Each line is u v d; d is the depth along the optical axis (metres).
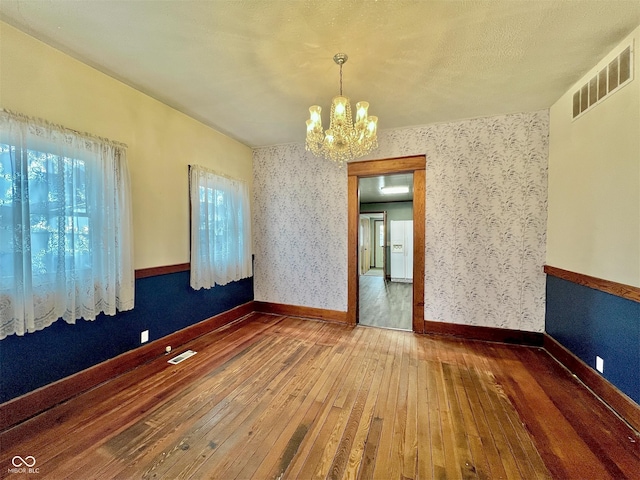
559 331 2.63
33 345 1.82
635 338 1.73
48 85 1.88
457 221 3.19
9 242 1.65
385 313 4.25
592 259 2.15
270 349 2.88
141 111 2.53
